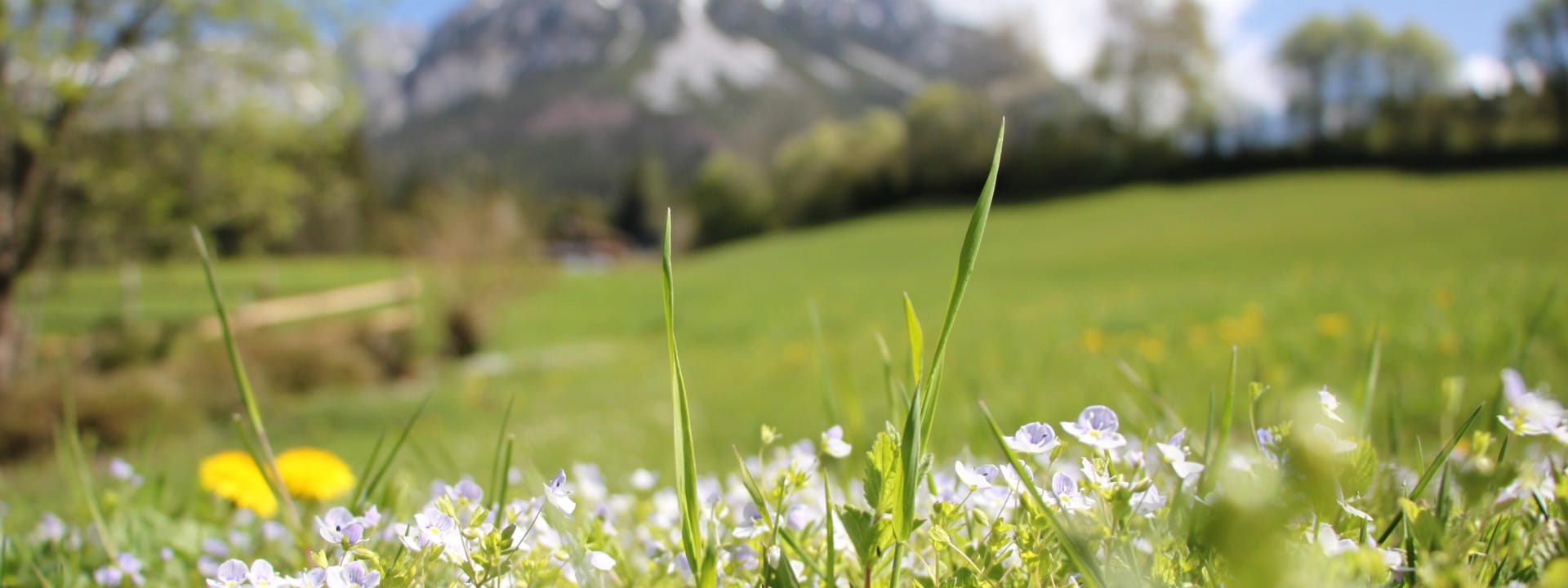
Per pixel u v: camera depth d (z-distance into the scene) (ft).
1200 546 2.35
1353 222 115.96
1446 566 2.02
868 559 2.37
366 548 2.56
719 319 88.33
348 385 57.16
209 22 55.31
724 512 3.39
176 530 4.80
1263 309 37.63
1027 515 2.60
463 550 2.35
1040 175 220.23
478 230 80.33
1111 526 2.36
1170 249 114.21
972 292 88.58
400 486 4.00
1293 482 1.59
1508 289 30.63
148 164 56.34
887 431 2.42
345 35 59.62
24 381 39.40
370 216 209.87
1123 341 34.94
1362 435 3.43
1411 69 200.03
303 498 5.25
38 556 4.41
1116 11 211.20
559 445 26.89
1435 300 30.07
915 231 181.88
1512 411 2.38
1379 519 2.81
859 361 39.22
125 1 52.80
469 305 75.77
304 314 104.06
